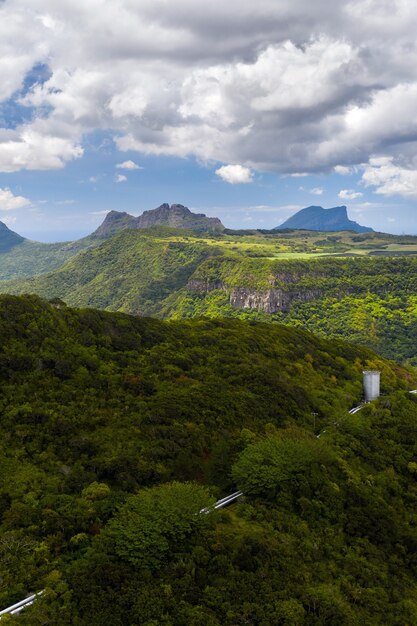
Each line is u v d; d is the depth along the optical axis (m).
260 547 41.69
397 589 45.31
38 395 58.53
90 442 53.00
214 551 39.84
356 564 45.94
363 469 64.31
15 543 38.38
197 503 42.94
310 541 46.44
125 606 33.59
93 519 42.44
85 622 32.09
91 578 35.31
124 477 48.00
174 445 54.53
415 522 58.09
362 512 54.19
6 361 60.69
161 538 38.66
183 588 35.62
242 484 51.09
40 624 31.62
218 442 57.28
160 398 64.25
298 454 55.78
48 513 42.06
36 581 35.78
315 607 37.44
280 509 49.03
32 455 50.56
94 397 61.25
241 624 34.12
